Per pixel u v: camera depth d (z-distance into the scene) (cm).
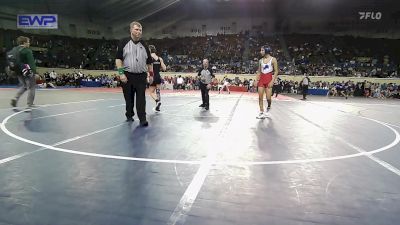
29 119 719
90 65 3494
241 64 3584
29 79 928
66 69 3250
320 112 1109
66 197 280
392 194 304
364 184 330
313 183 330
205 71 1056
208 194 294
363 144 539
